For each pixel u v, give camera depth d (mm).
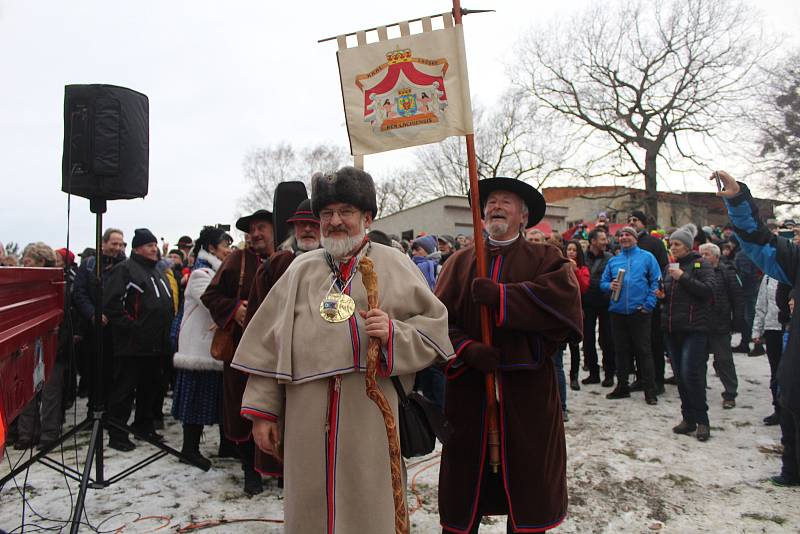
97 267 3387
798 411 3186
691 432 4664
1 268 2072
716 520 3139
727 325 5508
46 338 2895
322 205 2049
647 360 5645
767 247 3268
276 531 3043
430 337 2002
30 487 3658
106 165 3307
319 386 1908
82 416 5523
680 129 23969
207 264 4332
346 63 2625
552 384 2486
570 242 6266
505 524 3152
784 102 21172
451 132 2559
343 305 1935
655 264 5633
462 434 2471
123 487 3654
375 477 1883
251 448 3545
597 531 3027
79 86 3336
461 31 2551
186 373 3957
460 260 2748
